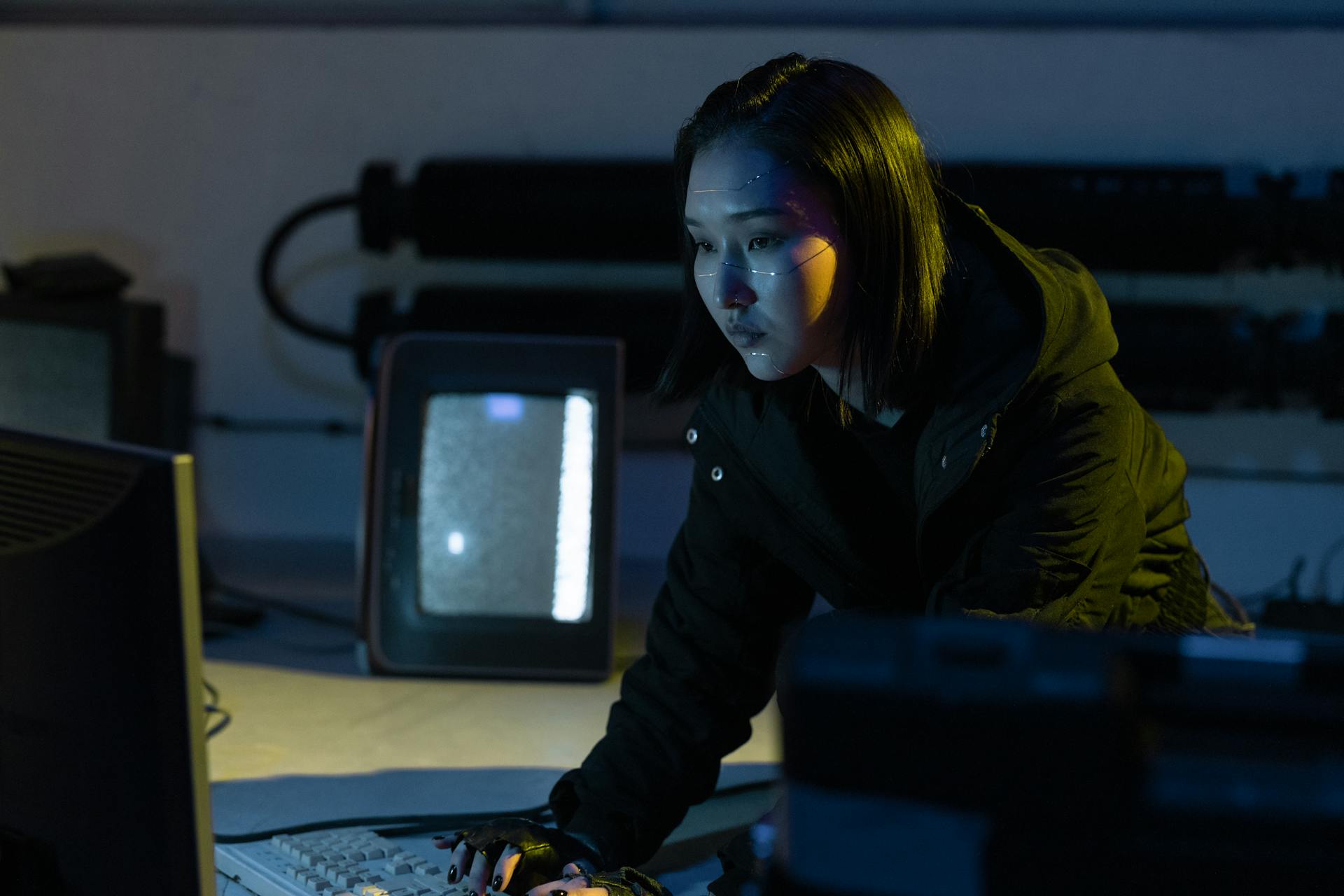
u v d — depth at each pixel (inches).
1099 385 42.7
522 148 123.6
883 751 19.8
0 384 99.0
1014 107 116.9
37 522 32.0
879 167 40.0
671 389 49.9
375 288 126.8
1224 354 110.8
